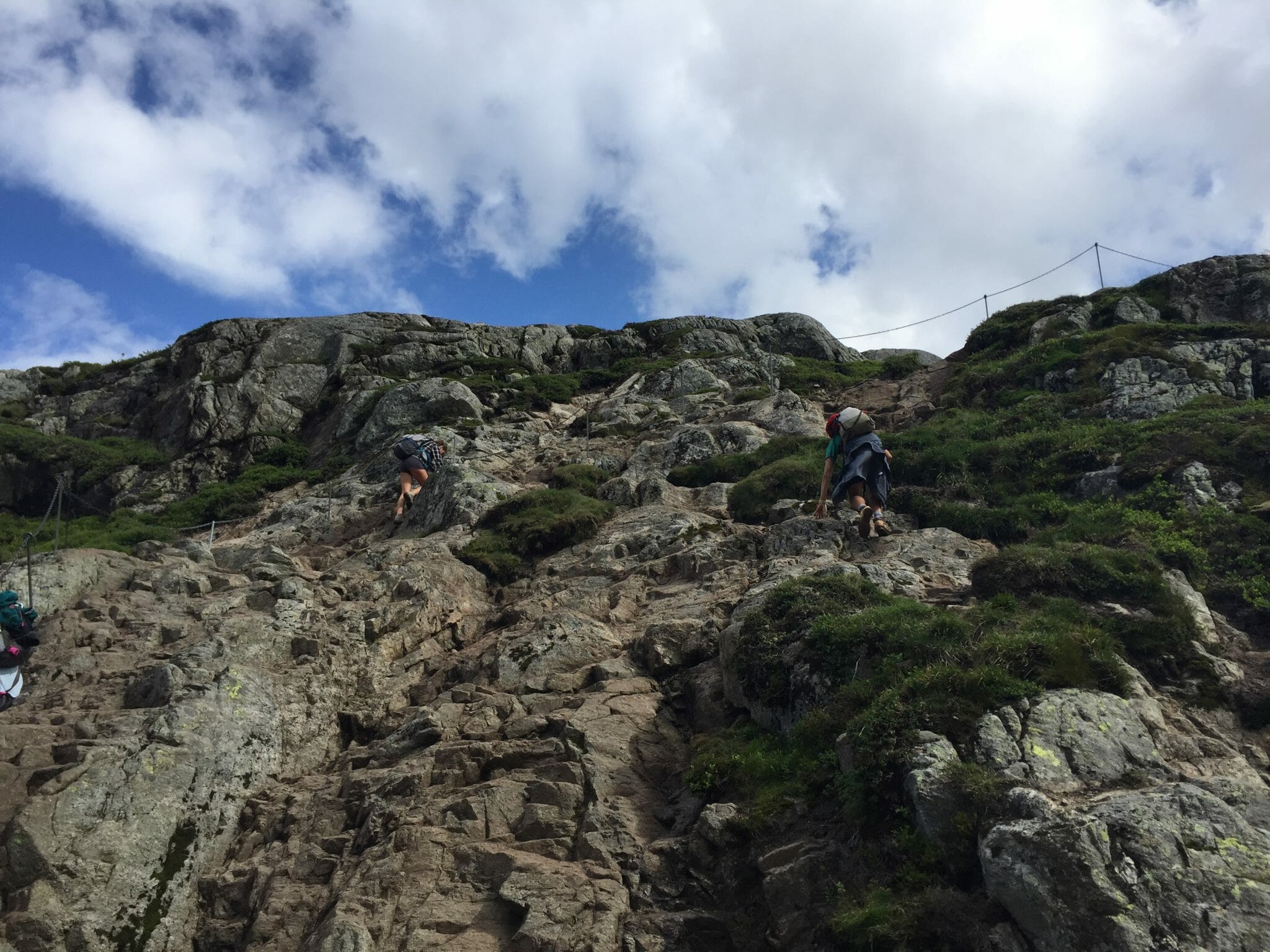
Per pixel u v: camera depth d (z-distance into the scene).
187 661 10.18
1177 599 9.50
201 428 25.83
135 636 11.06
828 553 11.83
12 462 25.30
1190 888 5.61
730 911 7.00
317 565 15.54
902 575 10.63
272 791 9.32
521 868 7.44
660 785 8.61
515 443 21.12
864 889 6.52
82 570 12.42
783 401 20.27
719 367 25.38
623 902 7.08
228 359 28.20
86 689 10.03
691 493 16.22
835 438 12.76
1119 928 5.43
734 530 13.79
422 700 10.79
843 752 7.52
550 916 6.94
